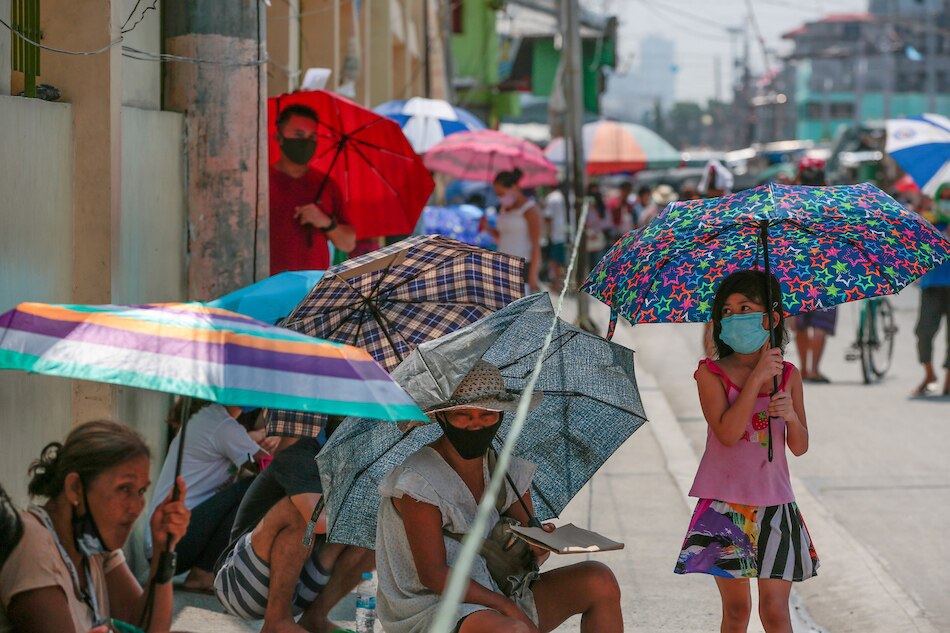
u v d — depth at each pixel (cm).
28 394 1491
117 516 1032
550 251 7294
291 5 3200
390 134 2534
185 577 1844
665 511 2431
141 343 914
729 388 1403
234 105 2098
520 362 1295
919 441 3130
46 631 1002
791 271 1562
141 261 1892
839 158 12125
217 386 896
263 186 2145
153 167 1947
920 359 3800
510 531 1243
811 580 2062
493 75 10450
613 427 1360
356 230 2648
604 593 1283
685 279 1578
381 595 1245
